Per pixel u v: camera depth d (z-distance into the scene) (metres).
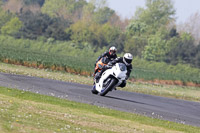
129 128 34.38
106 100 49.38
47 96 44.72
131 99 55.47
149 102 55.38
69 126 30.39
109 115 39.38
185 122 43.62
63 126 30.20
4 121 27.91
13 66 92.56
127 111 43.91
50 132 27.22
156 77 140.88
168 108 52.06
